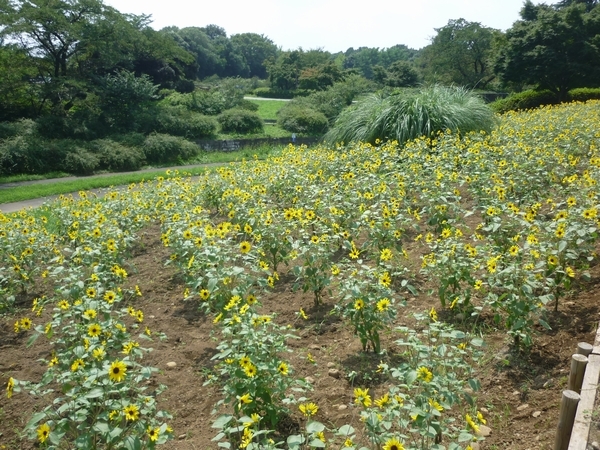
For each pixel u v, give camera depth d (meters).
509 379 3.41
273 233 5.06
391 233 4.95
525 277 3.60
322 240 4.59
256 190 6.86
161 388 3.26
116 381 2.84
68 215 7.11
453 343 3.77
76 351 3.07
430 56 52.44
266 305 4.78
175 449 3.06
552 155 7.41
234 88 38.38
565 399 2.51
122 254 6.02
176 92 34.69
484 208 5.79
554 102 29.67
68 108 27.20
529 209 5.05
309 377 3.63
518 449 2.80
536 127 10.34
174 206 6.66
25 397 3.77
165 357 4.07
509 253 3.88
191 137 28.16
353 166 8.14
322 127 32.38
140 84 28.12
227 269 4.01
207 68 74.25
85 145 22.50
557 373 3.38
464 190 7.41
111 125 26.53
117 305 5.00
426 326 3.98
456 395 2.90
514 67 32.09
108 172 21.81
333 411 3.26
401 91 12.52
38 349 4.44
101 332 3.51
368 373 3.59
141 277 5.69
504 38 38.84
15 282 5.40
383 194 6.04
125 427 2.83
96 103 27.20
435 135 10.45
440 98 11.43
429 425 2.55
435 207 5.64
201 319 4.67
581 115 12.67
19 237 5.91
